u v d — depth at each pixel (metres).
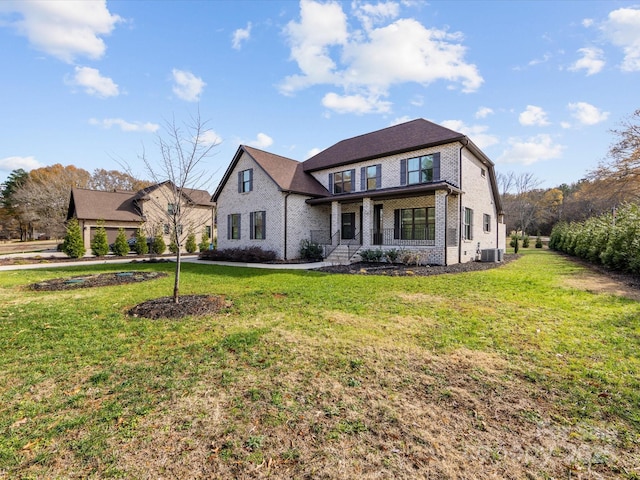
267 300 6.59
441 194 13.12
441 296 6.87
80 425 2.45
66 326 4.98
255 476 1.93
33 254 22.34
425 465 2.01
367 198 15.16
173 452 2.14
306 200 17.80
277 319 5.23
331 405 2.71
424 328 4.70
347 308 5.91
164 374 3.31
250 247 18.44
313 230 18.39
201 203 28.62
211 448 2.18
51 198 32.22
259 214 18.03
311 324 4.94
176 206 6.87
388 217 16.72
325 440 2.26
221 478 1.92
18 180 42.72
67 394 2.93
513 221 40.94
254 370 3.38
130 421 2.49
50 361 3.67
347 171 18.45
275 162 19.16
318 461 2.05
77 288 8.48
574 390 2.92
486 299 6.52
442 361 3.57
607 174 21.19
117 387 3.04
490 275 9.98
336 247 16.59
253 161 18.44
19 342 4.28
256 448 2.18
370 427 2.40
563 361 3.53
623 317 5.09
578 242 17.77
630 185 20.59
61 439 2.29
